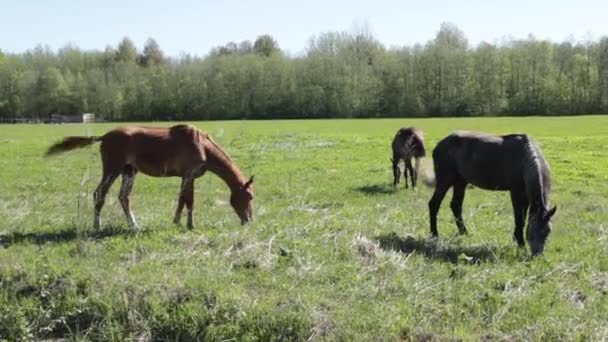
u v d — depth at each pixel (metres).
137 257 9.30
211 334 7.30
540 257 9.44
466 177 11.05
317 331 7.16
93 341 7.49
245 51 127.56
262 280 8.37
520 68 85.25
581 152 26.75
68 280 8.22
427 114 86.56
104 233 10.90
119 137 11.25
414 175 17.38
